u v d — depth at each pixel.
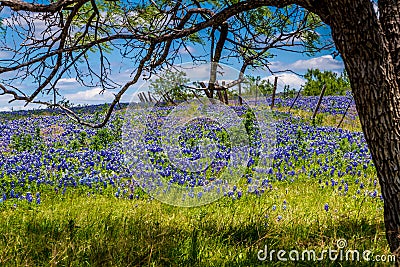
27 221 7.00
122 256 5.32
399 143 4.83
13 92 5.88
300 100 33.00
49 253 5.43
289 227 6.56
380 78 4.80
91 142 17.52
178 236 6.14
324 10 4.96
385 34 5.07
